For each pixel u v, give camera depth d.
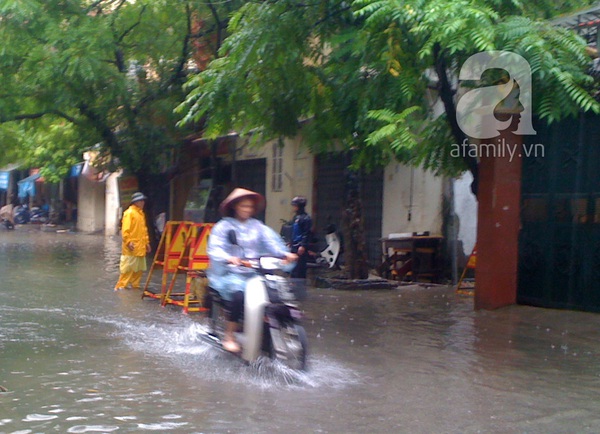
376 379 6.31
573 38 8.07
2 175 41.81
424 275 13.30
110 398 5.62
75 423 5.00
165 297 10.32
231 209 6.98
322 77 10.30
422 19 7.85
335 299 11.23
